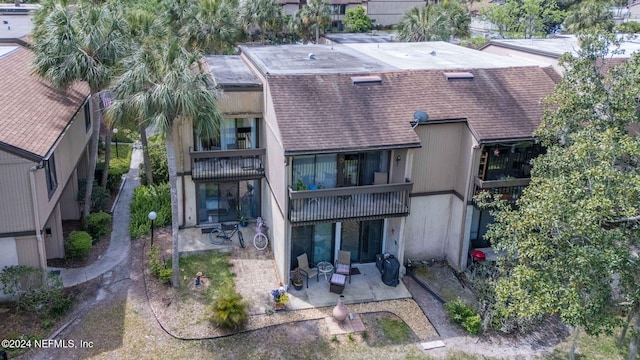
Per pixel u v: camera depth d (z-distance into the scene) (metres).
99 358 16.25
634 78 16.61
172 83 16.80
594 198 13.48
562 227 14.29
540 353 17.83
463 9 53.56
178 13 41.62
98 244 22.97
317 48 30.06
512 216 15.98
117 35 22.09
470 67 23.73
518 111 21.55
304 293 20.20
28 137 18.02
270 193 22.81
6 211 17.48
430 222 22.39
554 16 67.31
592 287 13.77
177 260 19.78
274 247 22.38
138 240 23.47
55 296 18.03
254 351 17.06
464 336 18.42
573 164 15.66
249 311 18.91
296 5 76.19
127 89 17.09
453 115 20.86
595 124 17.25
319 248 21.80
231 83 22.56
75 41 21.17
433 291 20.73
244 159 23.95
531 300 14.33
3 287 18.02
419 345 17.83
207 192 24.88
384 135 19.69
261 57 25.75
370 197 20.45
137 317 18.25
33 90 22.22
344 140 19.19
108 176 28.14
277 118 19.50
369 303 19.89
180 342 17.22
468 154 20.91
